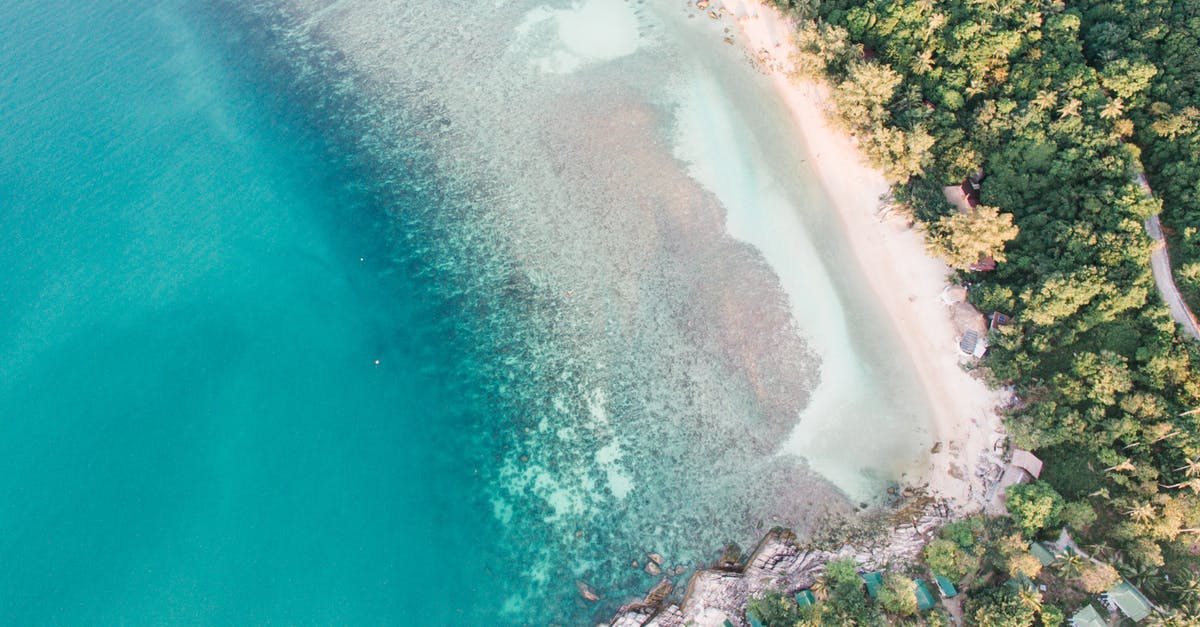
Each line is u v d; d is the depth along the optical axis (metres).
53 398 67.06
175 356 69.00
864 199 68.50
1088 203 58.66
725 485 59.25
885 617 49.69
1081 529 51.66
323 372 67.69
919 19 68.75
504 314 68.56
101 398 67.00
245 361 68.50
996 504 54.78
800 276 66.12
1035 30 66.81
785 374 62.19
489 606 57.41
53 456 64.25
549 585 57.75
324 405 66.12
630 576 57.34
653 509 59.22
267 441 64.50
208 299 72.25
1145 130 61.53
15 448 64.62
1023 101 64.44
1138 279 54.91
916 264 64.88
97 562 59.53
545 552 58.94
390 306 70.75
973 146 65.00
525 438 63.16
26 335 70.44
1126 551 49.75
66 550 60.09
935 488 57.09
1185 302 56.44
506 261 71.12
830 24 71.44
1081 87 63.06
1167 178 60.31
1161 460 51.28
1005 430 57.12
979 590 50.81
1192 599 46.19
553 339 66.62
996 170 63.53
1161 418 51.72
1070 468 53.94
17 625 57.59
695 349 64.00
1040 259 59.06
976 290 61.25
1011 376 57.38
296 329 70.06
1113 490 52.22
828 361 62.41
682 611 55.03
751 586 54.62
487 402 65.00
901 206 64.69
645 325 65.69
